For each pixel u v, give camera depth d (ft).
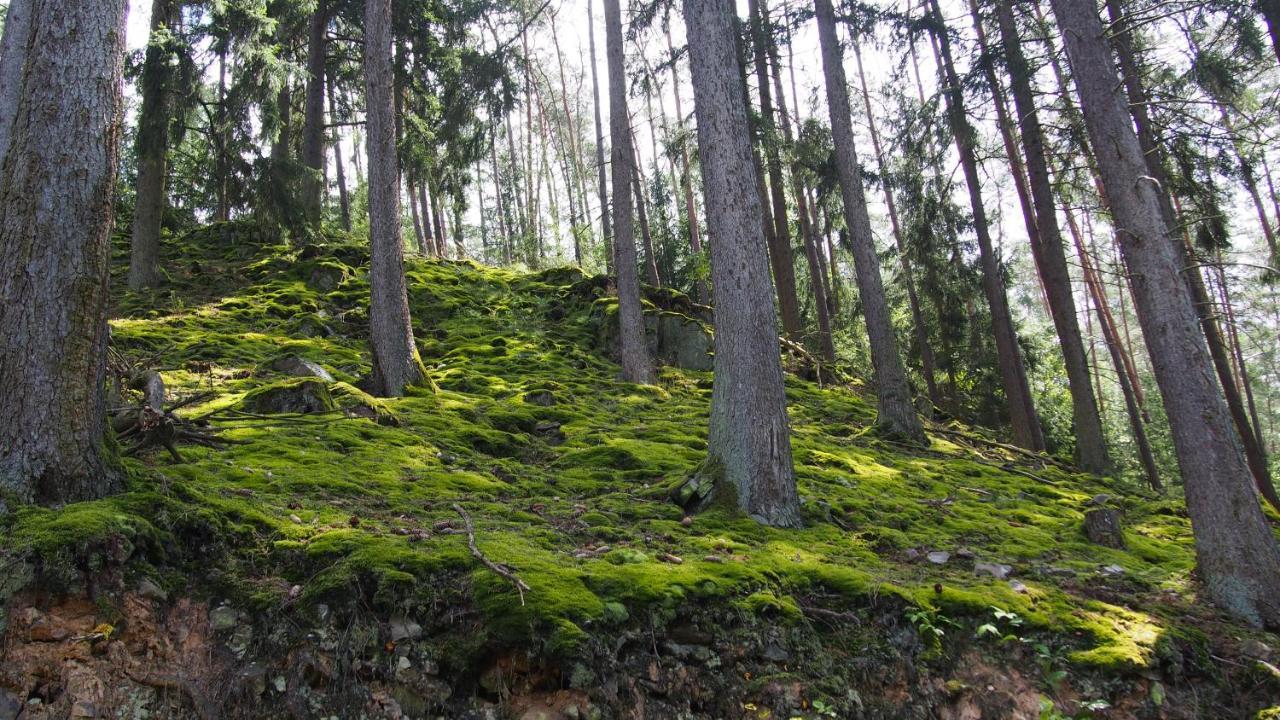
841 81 40.01
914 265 61.72
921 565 20.62
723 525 21.25
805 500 24.14
